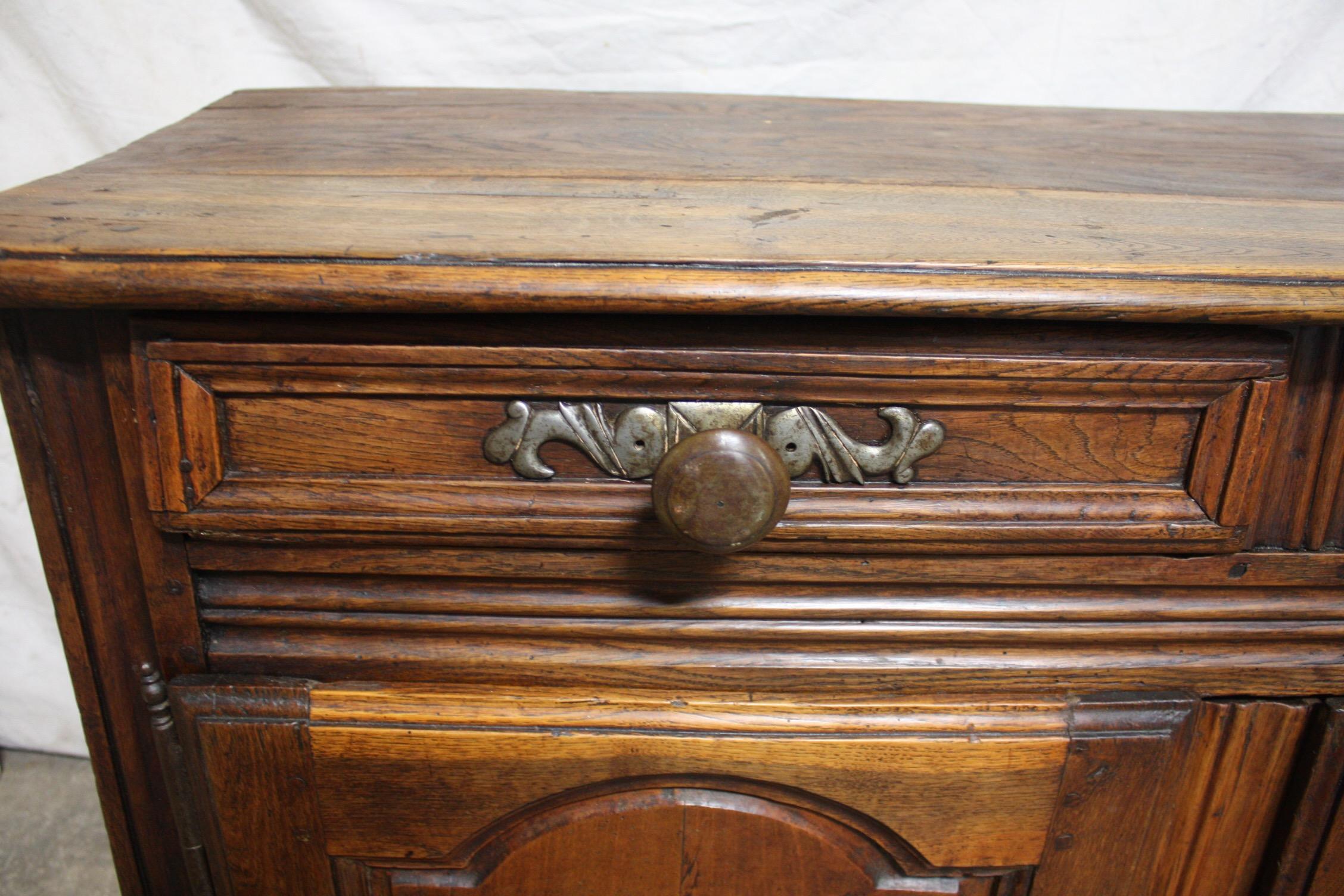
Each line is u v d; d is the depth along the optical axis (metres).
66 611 0.55
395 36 1.04
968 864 0.59
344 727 0.54
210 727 0.54
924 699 0.56
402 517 0.51
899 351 0.48
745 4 1.04
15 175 1.05
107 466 0.52
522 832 0.59
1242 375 0.48
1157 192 0.62
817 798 0.57
